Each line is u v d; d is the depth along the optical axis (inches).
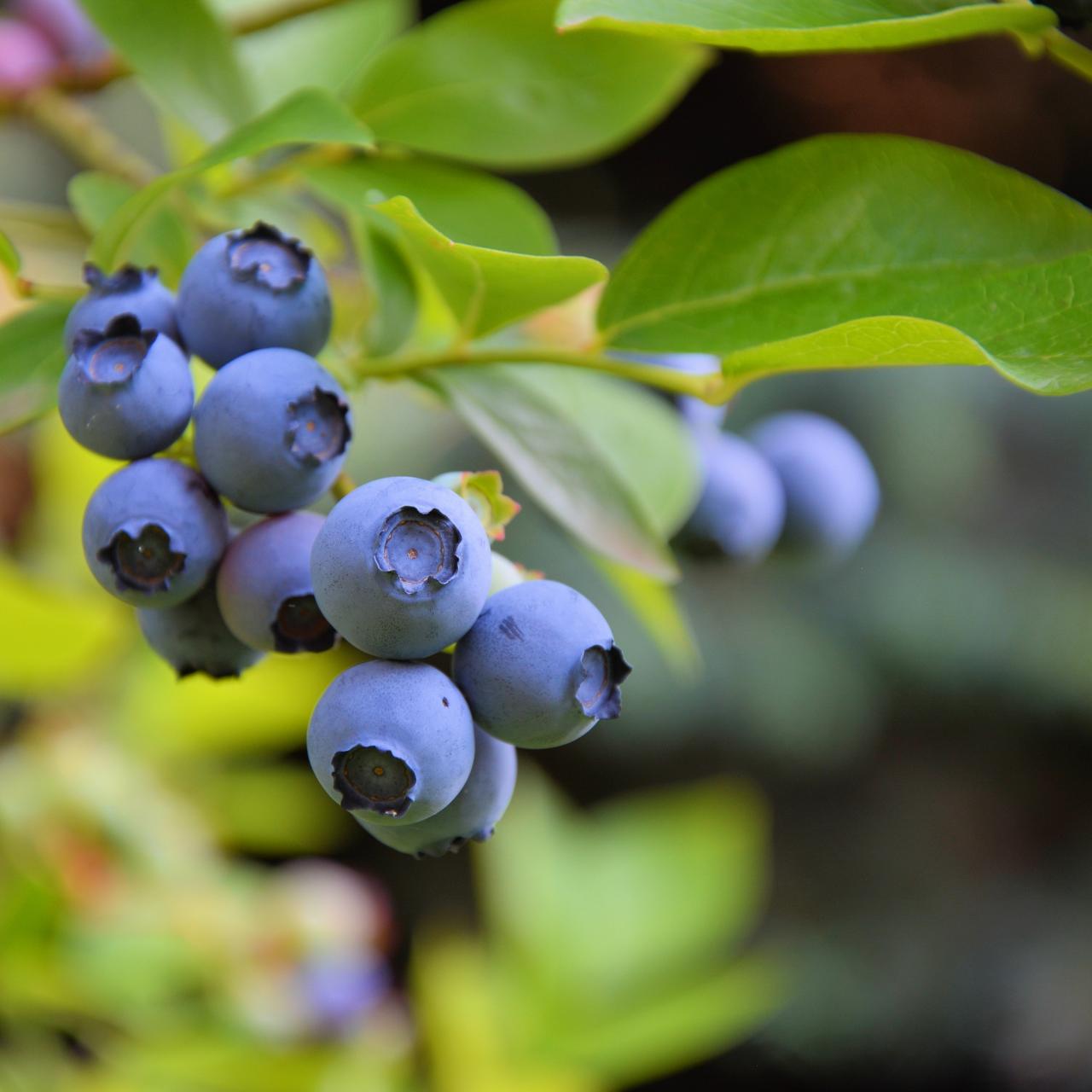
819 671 54.3
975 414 55.2
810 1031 60.4
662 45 15.0
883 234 13.2
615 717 12.2
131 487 12.5
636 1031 21.0
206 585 12.9
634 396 16.2
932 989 61.3
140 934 20.7
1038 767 63.4
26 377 13.3
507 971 21.8
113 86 16.3
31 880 19.9
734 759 59.2
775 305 13.4
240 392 12.5
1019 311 12.7
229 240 12.9
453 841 12.6
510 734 12.3
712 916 22.0
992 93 50.4
